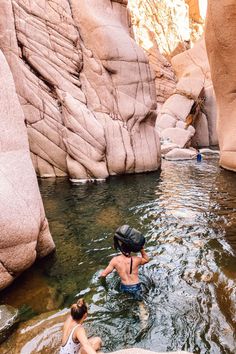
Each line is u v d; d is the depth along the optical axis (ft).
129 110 47.91
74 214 30.78
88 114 45.06
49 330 14.98
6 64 21.57
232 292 17.43
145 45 108.27
